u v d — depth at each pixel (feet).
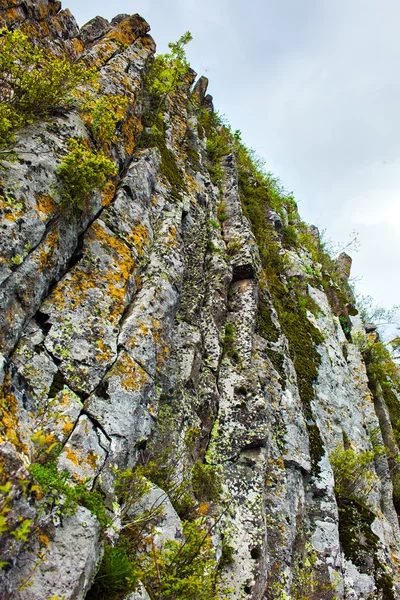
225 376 34.19
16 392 16.88
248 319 38.78
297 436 37.32
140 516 18.81
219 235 45.55
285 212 83.87
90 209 26.58
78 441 18.47
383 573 37.35
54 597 12.58
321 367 51.57
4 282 18.69
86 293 23.44
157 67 49.70
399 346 101.60
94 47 43.91
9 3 37.09
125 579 15.85
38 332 20.51
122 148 33.68
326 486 37.78
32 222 20.75
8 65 24.81
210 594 19.07
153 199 35.27
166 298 27.91
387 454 58.29
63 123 26.91
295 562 31.32
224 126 80.12
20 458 13.71
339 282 92.99
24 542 12.86
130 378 22.27
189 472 26.32
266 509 30.76
